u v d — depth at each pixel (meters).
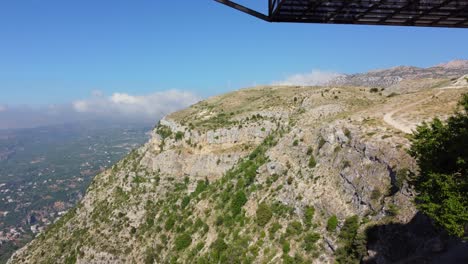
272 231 70.69
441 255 37.56
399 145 57.25
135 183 137.38
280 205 76.12
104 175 161.50
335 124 79.62
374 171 59.12
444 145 29.58
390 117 76.75
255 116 135.25
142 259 104.88
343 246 56.03
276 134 114.69
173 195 123.00
